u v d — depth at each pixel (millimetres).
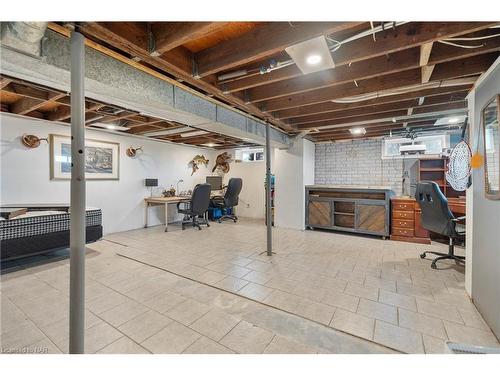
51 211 3701
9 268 3152
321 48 1781
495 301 1773
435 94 2770
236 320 2031
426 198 3344
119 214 5418
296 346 1710
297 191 5672
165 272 3068
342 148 6055
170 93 2521
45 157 4219
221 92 2594
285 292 2520
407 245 4281
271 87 2846
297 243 4426
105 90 2061
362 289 2576
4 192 3820
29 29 1224
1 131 3779
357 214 4973
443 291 2518
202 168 7602
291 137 5609
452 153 2547
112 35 1575
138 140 5793
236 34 1944
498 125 1697
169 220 6566
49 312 2139
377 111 3533
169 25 1698
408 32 1748
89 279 2852
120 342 1755
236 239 4734
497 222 1737
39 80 1908
